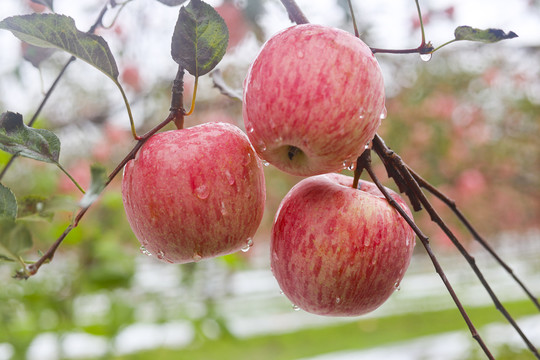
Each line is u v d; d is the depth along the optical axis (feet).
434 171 8.61
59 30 1.64
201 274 4.77
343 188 1.84
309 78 1.63
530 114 8.87
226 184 1.72
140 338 6.38
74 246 4.18
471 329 1.67
